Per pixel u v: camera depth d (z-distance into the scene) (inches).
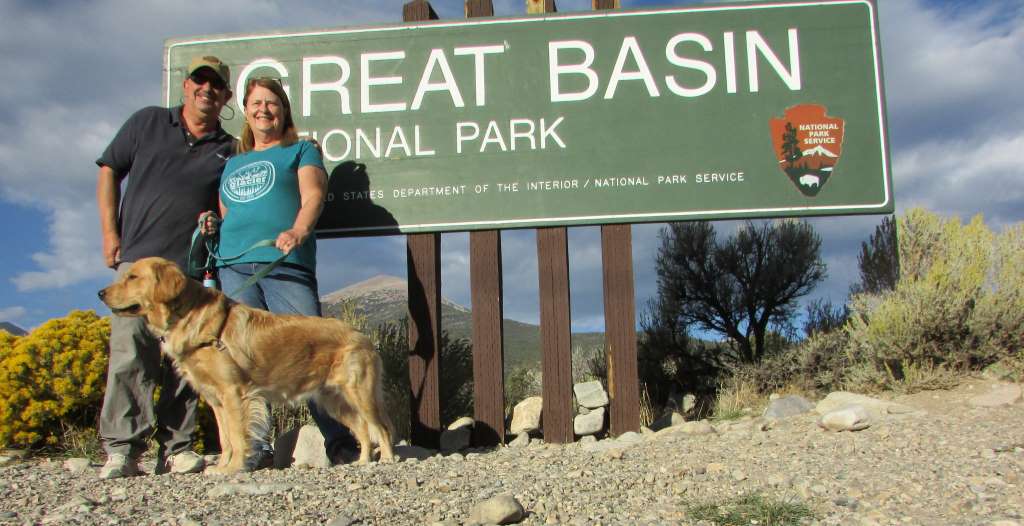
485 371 248.5
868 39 253.1
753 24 254.5
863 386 271.4
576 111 253.4
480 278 251.8
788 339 349.7
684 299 362.3
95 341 263.4
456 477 165.5
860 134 250.1
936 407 235.3
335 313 327.0
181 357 181.5
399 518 129.3
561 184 251.1
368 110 258.4
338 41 262.1
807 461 164.7
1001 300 260.5
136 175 202.7
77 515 130.7
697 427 229.1
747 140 250.4
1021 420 199.5
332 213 254.7
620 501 138.3
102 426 183.5
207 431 265.3
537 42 257.1
